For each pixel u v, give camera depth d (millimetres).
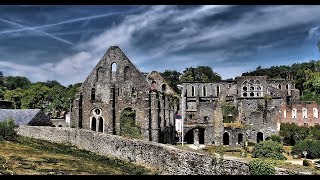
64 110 156250
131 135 77500
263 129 118375
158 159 32188
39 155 40031
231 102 134375
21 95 165625
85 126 80188
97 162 37281
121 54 80188
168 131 89562
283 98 137625
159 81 104562
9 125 59031
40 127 64000
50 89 169125
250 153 76438
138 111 78062
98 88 80562
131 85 79000
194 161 26797
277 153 68375
